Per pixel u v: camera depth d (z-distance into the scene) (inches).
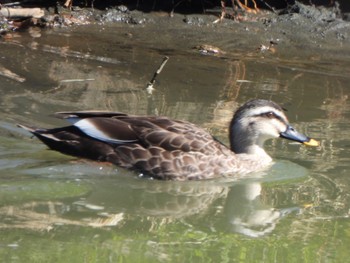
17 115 567.8
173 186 494.9
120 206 455.2
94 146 507.8
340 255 400.8
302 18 846.5
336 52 787.4
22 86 629.0
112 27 825.5
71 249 391.5
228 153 519.2
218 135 558.9
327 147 558.3
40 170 493.4
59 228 416.8
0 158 505.7
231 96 644.7
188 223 436.1
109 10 851.4
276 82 689.6
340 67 745.0
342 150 553.3
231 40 805.2
